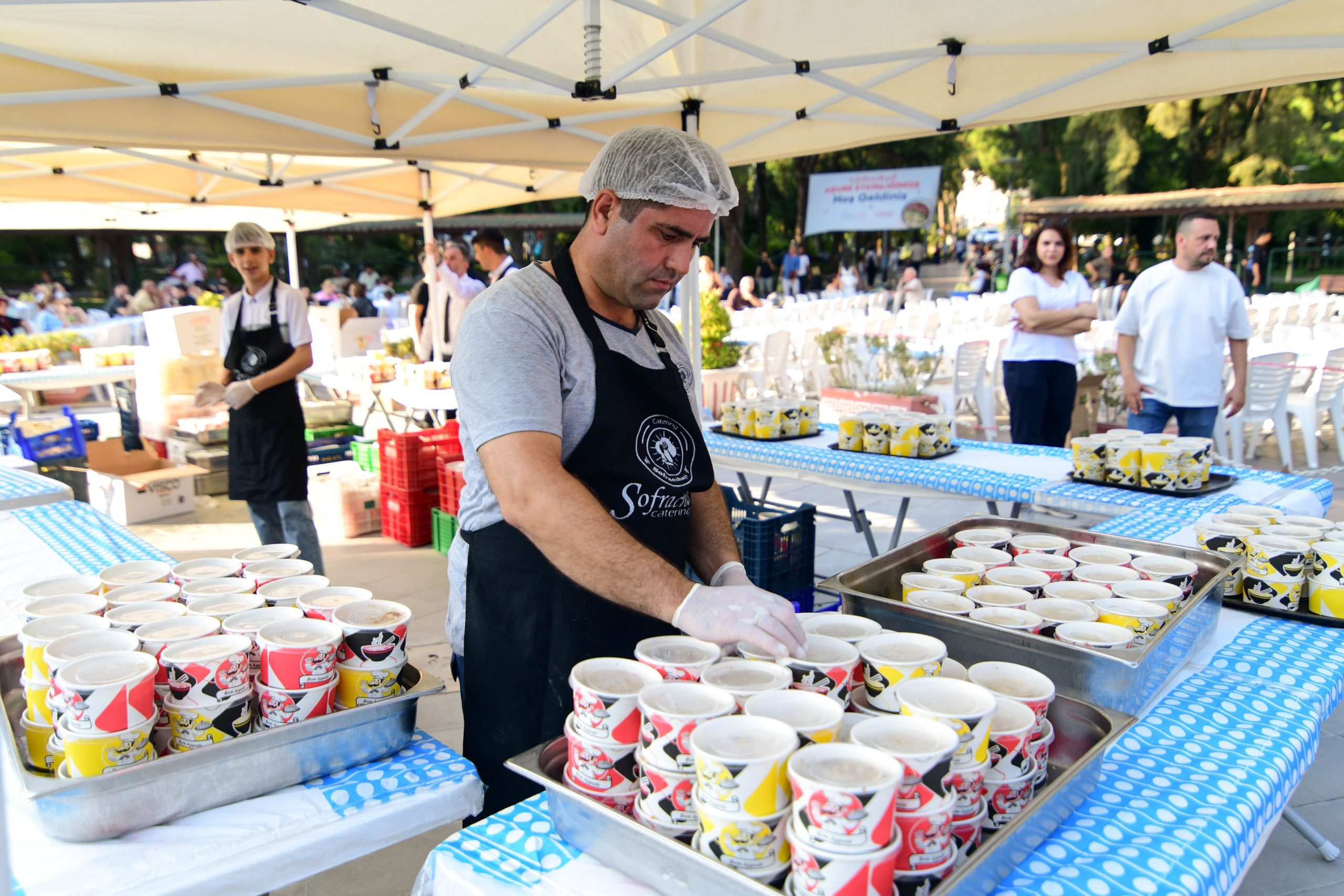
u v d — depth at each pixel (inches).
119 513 234.5
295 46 125.8
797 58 139.2
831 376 370.3
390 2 115.5
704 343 315.0
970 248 1061.1
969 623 57.7
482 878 40.4
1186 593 68.6
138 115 123.3
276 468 159.9
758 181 1056.8
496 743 62.7
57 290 670.5
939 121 141.9
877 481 131.6
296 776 49.9
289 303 156.9
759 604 47.5
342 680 53.5
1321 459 285.9
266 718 50.9
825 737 38.8
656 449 61.6
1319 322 435.8
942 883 34.5
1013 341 170.7
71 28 111.4
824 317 536.1
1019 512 127.5
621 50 138.1
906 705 41.8
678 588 49.4
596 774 42.4
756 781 35.4
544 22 109.1
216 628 55.0
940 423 138.0
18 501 115.6
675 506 63.1
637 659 47.6
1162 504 106.8
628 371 60.4
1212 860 40.3
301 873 45.9
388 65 137.9
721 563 66.3
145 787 45.2
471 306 59.6
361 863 101.9
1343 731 126.9
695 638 50.1
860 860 32.6
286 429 160.2
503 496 53.2
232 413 158.7
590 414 59.5
